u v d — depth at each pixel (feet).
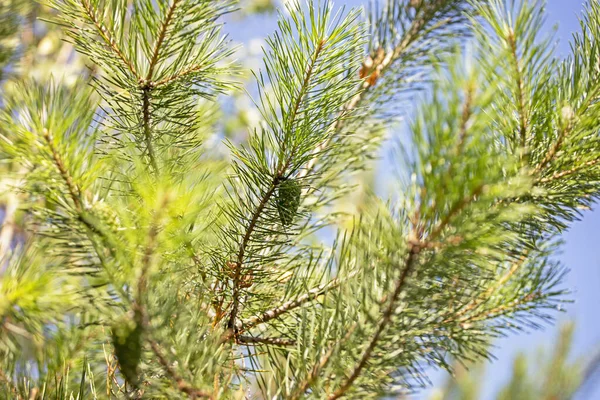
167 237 3.07
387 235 3.16
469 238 3.07
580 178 3.44
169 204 3.01
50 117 3.20
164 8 3.57
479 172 2.99
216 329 3.58
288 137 3.60
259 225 3.71
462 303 3.43
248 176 3.68
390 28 4.46
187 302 3.41
